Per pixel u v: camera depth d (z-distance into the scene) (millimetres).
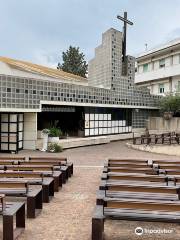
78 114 26469
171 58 39844
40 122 25422
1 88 18703
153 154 21000
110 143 27891
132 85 30750
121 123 30703
